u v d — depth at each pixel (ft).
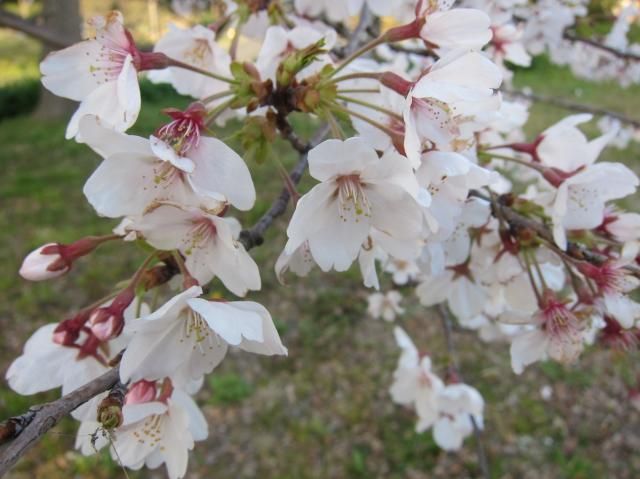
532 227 0.50
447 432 0.96
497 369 1.56
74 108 3.80
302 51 0.41
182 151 0.35
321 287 1.84
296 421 1.42
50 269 0.42
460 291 0.62
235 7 0.66
